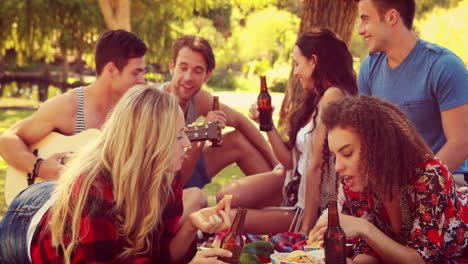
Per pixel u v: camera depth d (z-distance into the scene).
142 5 15.14
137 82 3.64
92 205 2.09
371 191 2.53
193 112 4.25
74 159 2.23
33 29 15.63
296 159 3.83
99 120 3.64
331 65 3.66
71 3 15.62
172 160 2.19
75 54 17.14
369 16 3.58
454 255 2.53
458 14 15.07
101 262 2.10
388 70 3.70
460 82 3.36
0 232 2.30
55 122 3.57
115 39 3.58
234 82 26.42
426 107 3.52
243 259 2.72
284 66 26.09
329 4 8.34
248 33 26.16
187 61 3.99
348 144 2.35
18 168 3.45
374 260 2.60
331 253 2.33
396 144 2.34
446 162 3.31
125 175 2.08
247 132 4.49
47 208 2.24
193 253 2.50
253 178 4.00
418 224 2.41
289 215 3.73
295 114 3.86
